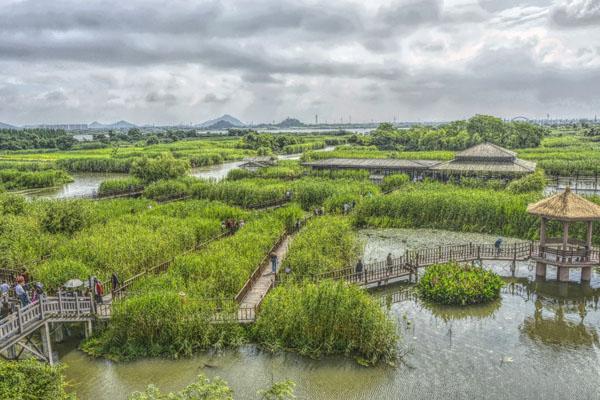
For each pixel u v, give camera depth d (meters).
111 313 27.08
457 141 148.50
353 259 39.84
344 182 78.00
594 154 115.06
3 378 17.23
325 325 25.92
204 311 27.25
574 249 38.28
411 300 34.16
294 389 22.72
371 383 23.22
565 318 30.97
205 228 46.91
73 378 24.05
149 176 92.06
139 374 24.23
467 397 22.17
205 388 16.06
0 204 55.59
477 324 30.06
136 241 39.00
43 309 25.39
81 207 52.56
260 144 189.00
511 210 52.34
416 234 53.41
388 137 172.75
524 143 146.62
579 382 23.38
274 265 35.84
